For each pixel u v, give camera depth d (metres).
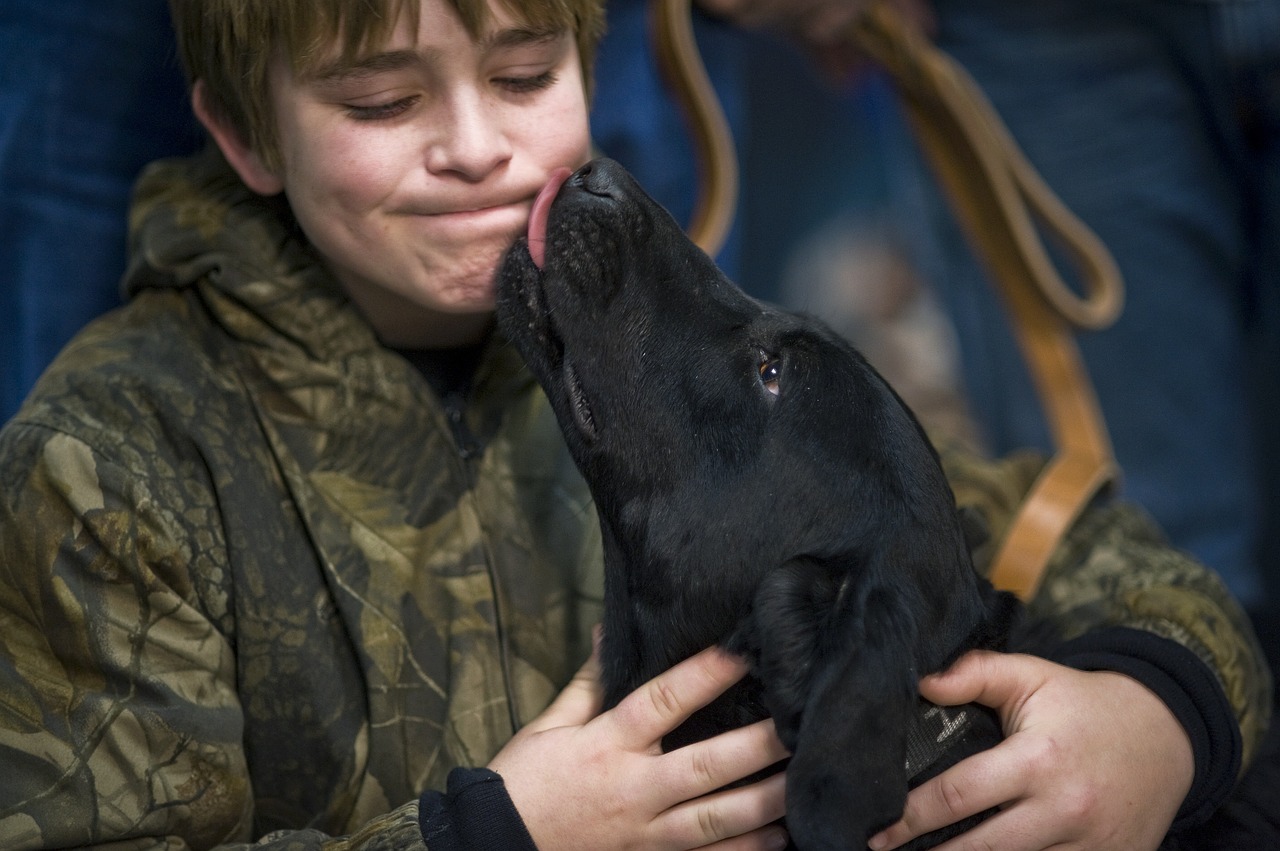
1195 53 3.87
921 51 2.88
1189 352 4.03
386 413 2.02
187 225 2.06
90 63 2.75
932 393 4.34
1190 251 4.01
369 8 1.68
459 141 1.78
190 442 1.91
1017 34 3.93
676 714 1.72
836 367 1.84
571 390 1.88
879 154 4.38
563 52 1.89
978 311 4.34
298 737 1.94
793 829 1.45
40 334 2.79
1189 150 3.97
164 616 1.82
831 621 1.60
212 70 1.94
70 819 1.70
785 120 4.33
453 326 2.11
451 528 2.04
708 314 1.88
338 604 1.94
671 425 1.83
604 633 1.97
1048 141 3.99
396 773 1.95
